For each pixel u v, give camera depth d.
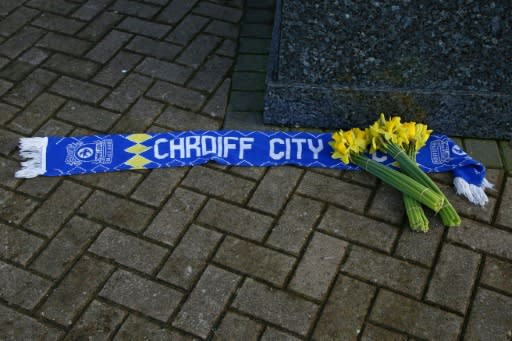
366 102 3.38
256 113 3.58
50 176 3.19
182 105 3.62
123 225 2.96
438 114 3.40
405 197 3.04
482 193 3.09
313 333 2.56
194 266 2.79
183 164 3.25
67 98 3.65
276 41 3.53
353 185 3.18
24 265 2.79
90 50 4.00
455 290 2.72
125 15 4.30
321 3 2.99
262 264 2.80
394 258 2.84
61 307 2.64
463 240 2.92
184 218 3.00
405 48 3.15
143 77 3.81
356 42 3.14
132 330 2.56
